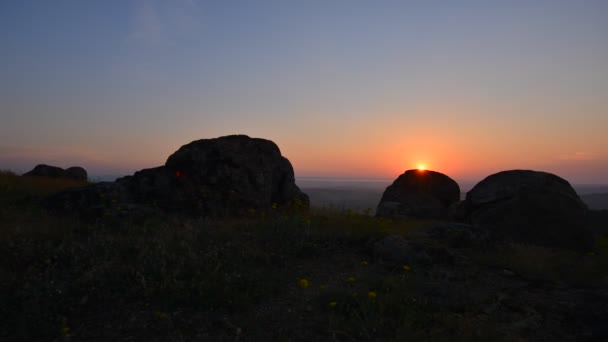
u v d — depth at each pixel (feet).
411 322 15.70
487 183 46.85
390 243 26.25
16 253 22.26
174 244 25.21
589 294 20.27
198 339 15.20
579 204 41.45
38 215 33.78
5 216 31.81
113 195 37.35
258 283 20.16
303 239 27.76
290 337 15.48
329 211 40.57
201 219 33.81
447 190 58.90
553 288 21.62
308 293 19.94
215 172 40.27
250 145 43.83
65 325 16.11
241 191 40.37
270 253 25.22
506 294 20.25
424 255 25.07
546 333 16.16
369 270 23.62
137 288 18.95
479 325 15.99
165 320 16.58
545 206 40.91
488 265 25.64
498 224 41.83
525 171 45.06
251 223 33.04
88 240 25.26
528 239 40.01
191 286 19.06
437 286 20.58
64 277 20.43
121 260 22.67
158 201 38.99
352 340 14.96
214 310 17.65
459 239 30.14
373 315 16.70
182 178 39.88
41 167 75.36
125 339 15.37
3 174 55.52
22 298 17.65
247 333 15.80
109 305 17.97
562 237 39.55
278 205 44.73
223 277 20.40
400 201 56.85
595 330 16.19
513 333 15.84
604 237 34.22
